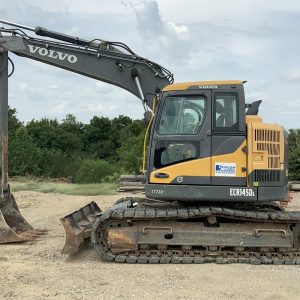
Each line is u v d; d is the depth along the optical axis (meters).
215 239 8.45
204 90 8.48
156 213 8.27
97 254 8.89
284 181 8.43
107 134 82.12
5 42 10.38
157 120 8.57
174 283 7.03
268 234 8.48
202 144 8.37
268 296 6.36
